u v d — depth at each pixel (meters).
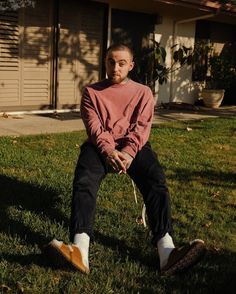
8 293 2.92
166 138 7.95
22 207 4.26
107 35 11.26
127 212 4.34
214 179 5.65
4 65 9.65
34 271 3.18
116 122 3.56
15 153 6.18
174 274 3.23
